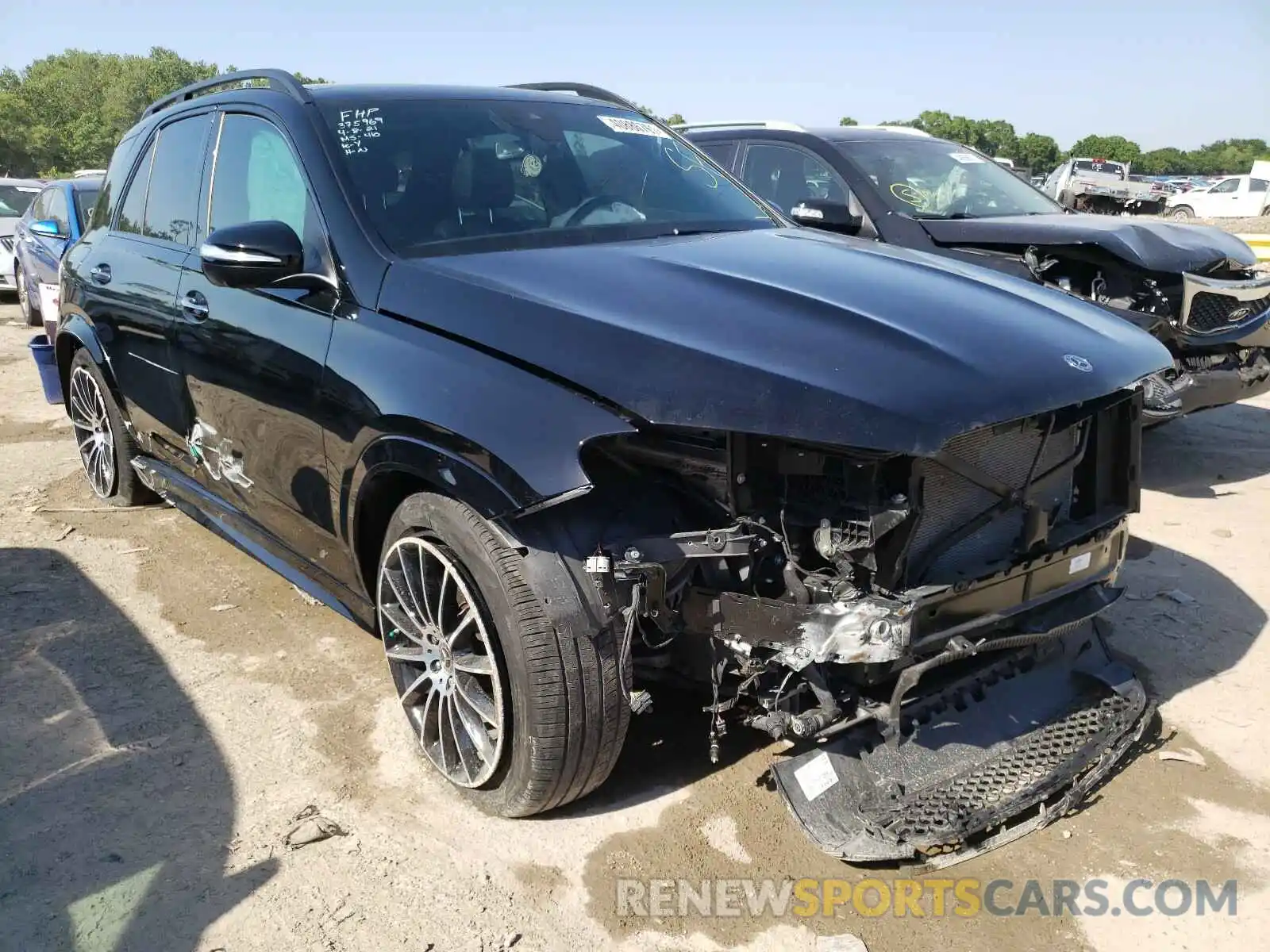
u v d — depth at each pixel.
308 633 3.95
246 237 2.93
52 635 3.92
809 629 2.34
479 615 2.60
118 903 2.49
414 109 3.54
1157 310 5.25
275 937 2.39
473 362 2.58
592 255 3.01
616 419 2.34
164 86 116.44
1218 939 2.39
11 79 120.88
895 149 6.58
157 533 5.02
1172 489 5.62
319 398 2.99
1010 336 2.53
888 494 2.33
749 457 2.38
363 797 2.92
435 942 2.38
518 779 2.64
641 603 2.41
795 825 2.78
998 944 2.38
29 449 6.67
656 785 2.96
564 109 3.92
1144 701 3.02
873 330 2.45
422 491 2.79
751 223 3.72
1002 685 2.93
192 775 3.02
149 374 4.25
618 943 2.39
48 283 10.59
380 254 2.98
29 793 2.93
